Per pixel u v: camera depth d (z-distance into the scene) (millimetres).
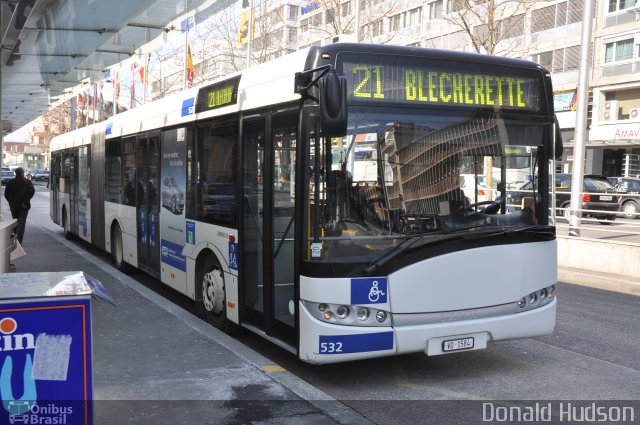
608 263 12008
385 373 5805
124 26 13586
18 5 10781
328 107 4645
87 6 11758
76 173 14859
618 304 9477
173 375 5223
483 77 5516
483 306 5301
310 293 4973
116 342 6184
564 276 11938
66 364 3271
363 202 5031
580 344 6969
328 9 29938
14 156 157375
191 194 7750
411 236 5094
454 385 5484
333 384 5477
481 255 5273
